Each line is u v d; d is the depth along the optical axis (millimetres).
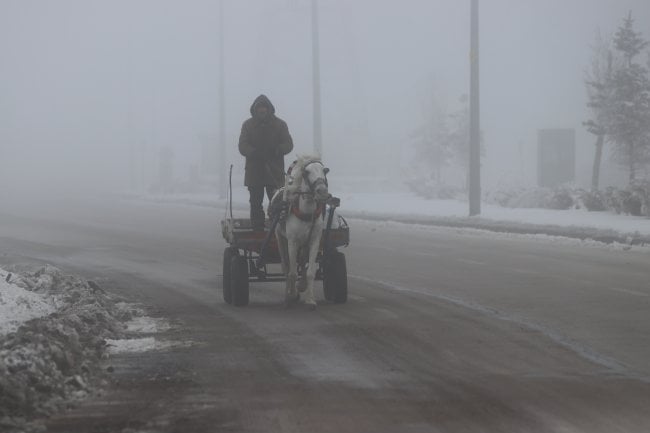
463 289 53781
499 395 28969
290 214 45562
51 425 26047
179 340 38844
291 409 27656
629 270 60844
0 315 38125
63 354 31219
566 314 44312
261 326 42188
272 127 49812
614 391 29391
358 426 25766
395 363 33906
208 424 26125
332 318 44156
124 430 25484
